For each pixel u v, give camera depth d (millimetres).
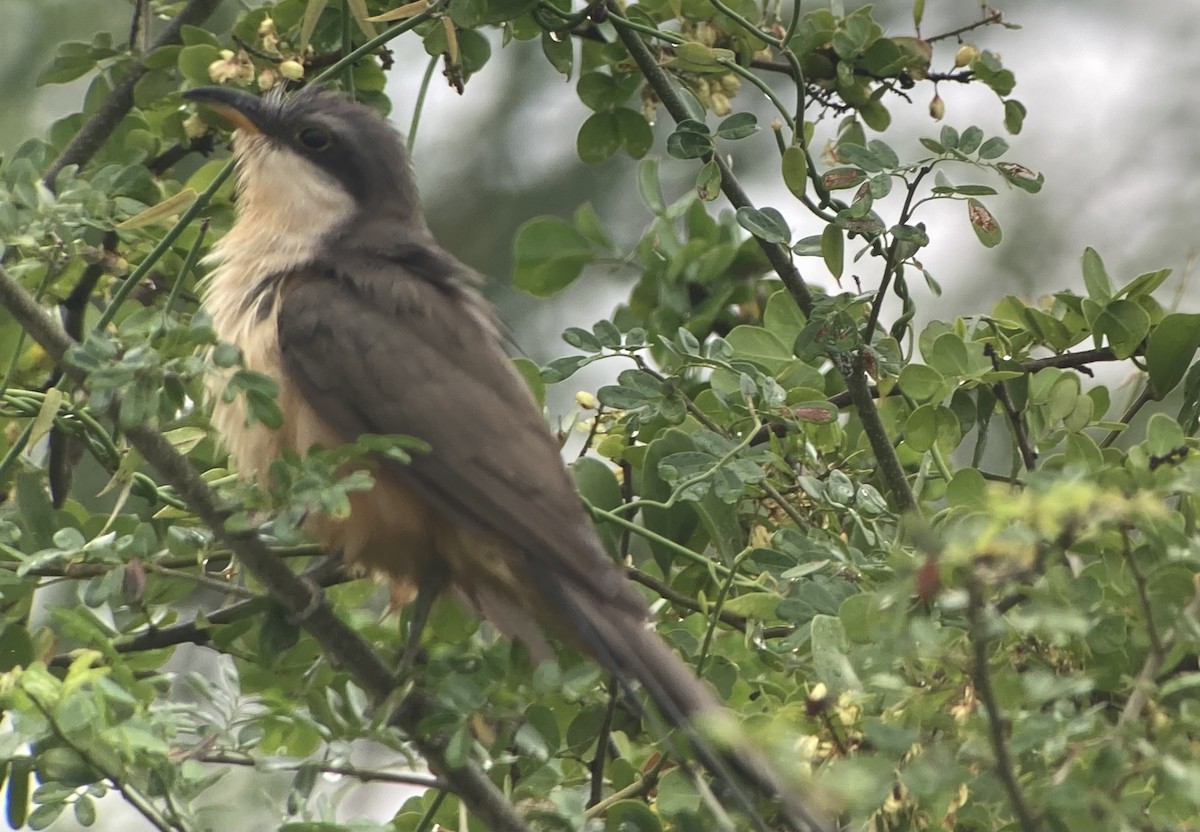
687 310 10320
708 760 6555
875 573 7520
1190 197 16016
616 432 9258
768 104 15312
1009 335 9422
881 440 8445
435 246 9609
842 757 6445
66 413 8180
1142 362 9688
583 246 10336
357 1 8438
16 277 8102
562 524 7949
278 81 9680
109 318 7793
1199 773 5328
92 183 8586
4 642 7574
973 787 5598
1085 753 5734
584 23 10039
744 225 8430
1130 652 6750
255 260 9375
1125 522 5789
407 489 8234
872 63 9781
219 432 8633
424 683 7414
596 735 7883
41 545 7840
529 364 9336
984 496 7688
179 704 7070
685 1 9812
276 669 7801
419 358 8469
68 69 10125
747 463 8133
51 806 6602
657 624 8391
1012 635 6438
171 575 7512
